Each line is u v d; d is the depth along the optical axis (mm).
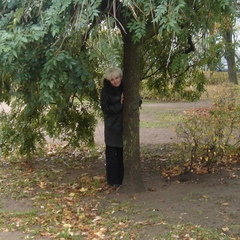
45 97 5316
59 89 5922
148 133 12609
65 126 8703
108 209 5957
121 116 6656
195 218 5445
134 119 6477
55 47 5211
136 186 6582
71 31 4922
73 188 7117
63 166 8773
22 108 8422
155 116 16844
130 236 5008
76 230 5348
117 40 5086
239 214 5484
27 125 8594
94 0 4605
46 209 6113
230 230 5043
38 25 5020
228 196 6129
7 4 5344
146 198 6281
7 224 5629
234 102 14883
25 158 9430
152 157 9023
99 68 7234
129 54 6301
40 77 5480
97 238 5016
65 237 5109
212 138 7020
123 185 6637
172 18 4223
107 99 6605
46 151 10086
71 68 5281
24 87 6199
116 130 6691
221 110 7719
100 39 4871
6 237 5195
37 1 5000
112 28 5059
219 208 5715
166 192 6480
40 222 5652
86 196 6645
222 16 5617
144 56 8250
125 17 5195
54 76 5195
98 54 5055
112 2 5016
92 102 8383
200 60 7816
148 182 7043
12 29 4980
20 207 6289
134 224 5359
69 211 5992
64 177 7883
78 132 8758
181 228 5148
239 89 16250
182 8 4793
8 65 5258
